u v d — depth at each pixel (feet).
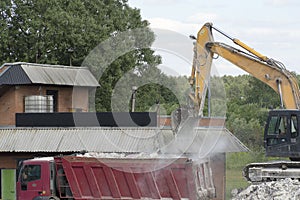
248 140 216.74
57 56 238.07
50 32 235.61
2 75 169.89
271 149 114.11
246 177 117.60
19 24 246.68
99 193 106.32
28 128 152.15
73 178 107.96
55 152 144.46
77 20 233.55
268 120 114.62
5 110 170.71
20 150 147.02
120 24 232.53
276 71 118.73
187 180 99.81
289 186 100.53
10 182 151.12
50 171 114.01
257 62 119.55
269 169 114.83
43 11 247.09
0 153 152.46
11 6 247.29
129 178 102.99
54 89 175.01
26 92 170.91
